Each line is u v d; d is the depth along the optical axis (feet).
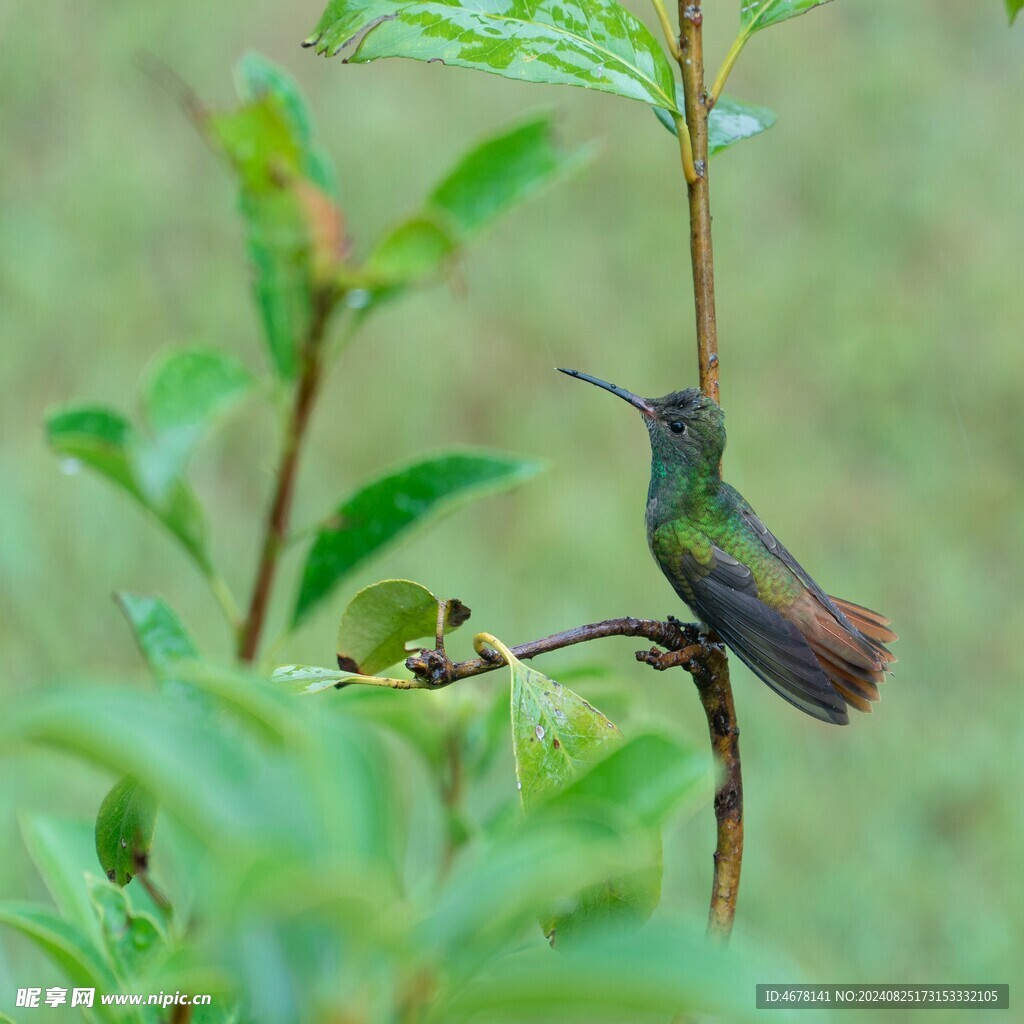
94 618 39.88
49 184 56.39
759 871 37.83
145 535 42.32
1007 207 66.49
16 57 61.21
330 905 4.96
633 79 12.01
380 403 52.21
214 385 12.82
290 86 14.05
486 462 14.21
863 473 54.24
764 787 40.16
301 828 5.25
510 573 46.32
